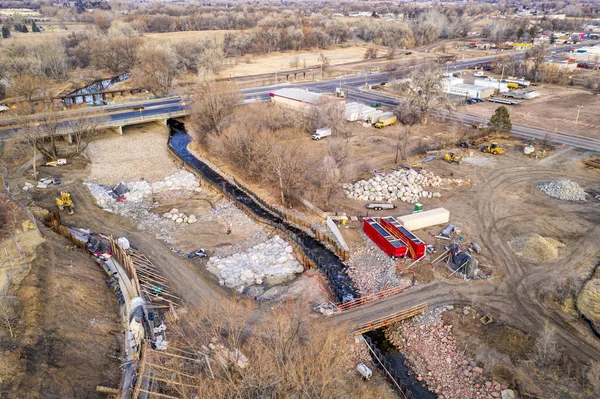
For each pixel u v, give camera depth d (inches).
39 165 4028.1
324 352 1701.5
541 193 3383.4
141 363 1825.8
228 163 4143.7
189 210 3385.8
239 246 2903.5
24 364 1676.9
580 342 1988.2
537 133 4662.9
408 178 3538.4
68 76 7662.4
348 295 2412.6
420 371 1958.7
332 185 3206.2
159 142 4808.1
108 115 5103.3
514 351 1971.0
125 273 2502.5
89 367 1806.1
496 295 2305.6
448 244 2753.4
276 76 7096.5
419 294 2333.9
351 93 6412.4
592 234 2817.4
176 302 2305.6
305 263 2738.7
